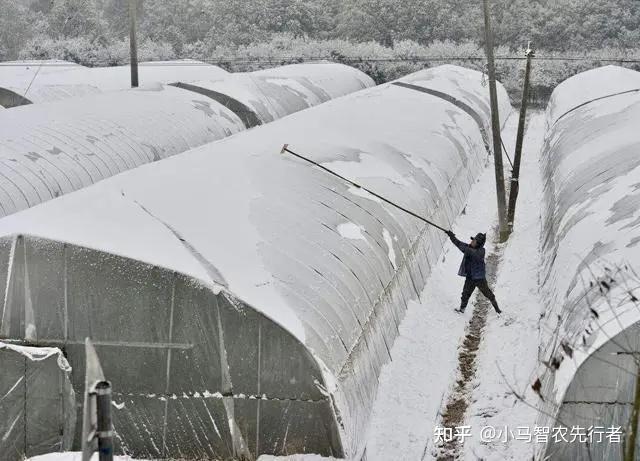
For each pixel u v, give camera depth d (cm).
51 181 3862
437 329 3241
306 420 2236
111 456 1284
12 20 13725
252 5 13338
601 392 2106
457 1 13188
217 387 2280
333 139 3994
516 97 11056
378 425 2498
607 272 2438
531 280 3606
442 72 7456
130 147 4584
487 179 5716
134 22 6050
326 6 13938
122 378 2327
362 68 11531
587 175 3631
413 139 4606
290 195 2986
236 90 6272
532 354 2884
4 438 2375
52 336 2352
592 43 12362
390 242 3178
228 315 2250
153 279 2278
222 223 2567
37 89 6488
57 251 2317
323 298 2448
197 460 2320
